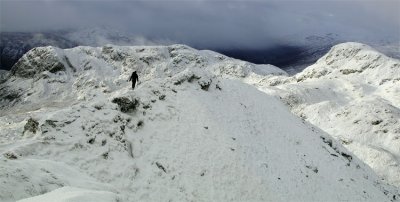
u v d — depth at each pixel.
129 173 25.52
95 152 26.03
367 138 118.00
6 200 16.19
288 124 41.59
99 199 14.14
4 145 24.92
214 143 30.98
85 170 24.55
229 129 33.88
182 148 29.52
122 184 24.61
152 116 31.94
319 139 43.31
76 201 13.40
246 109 39.88
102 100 30.91
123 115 30.30
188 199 25.52
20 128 33.19
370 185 40.03
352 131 122.44
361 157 103.81
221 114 35.91
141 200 24.19
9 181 16.97
